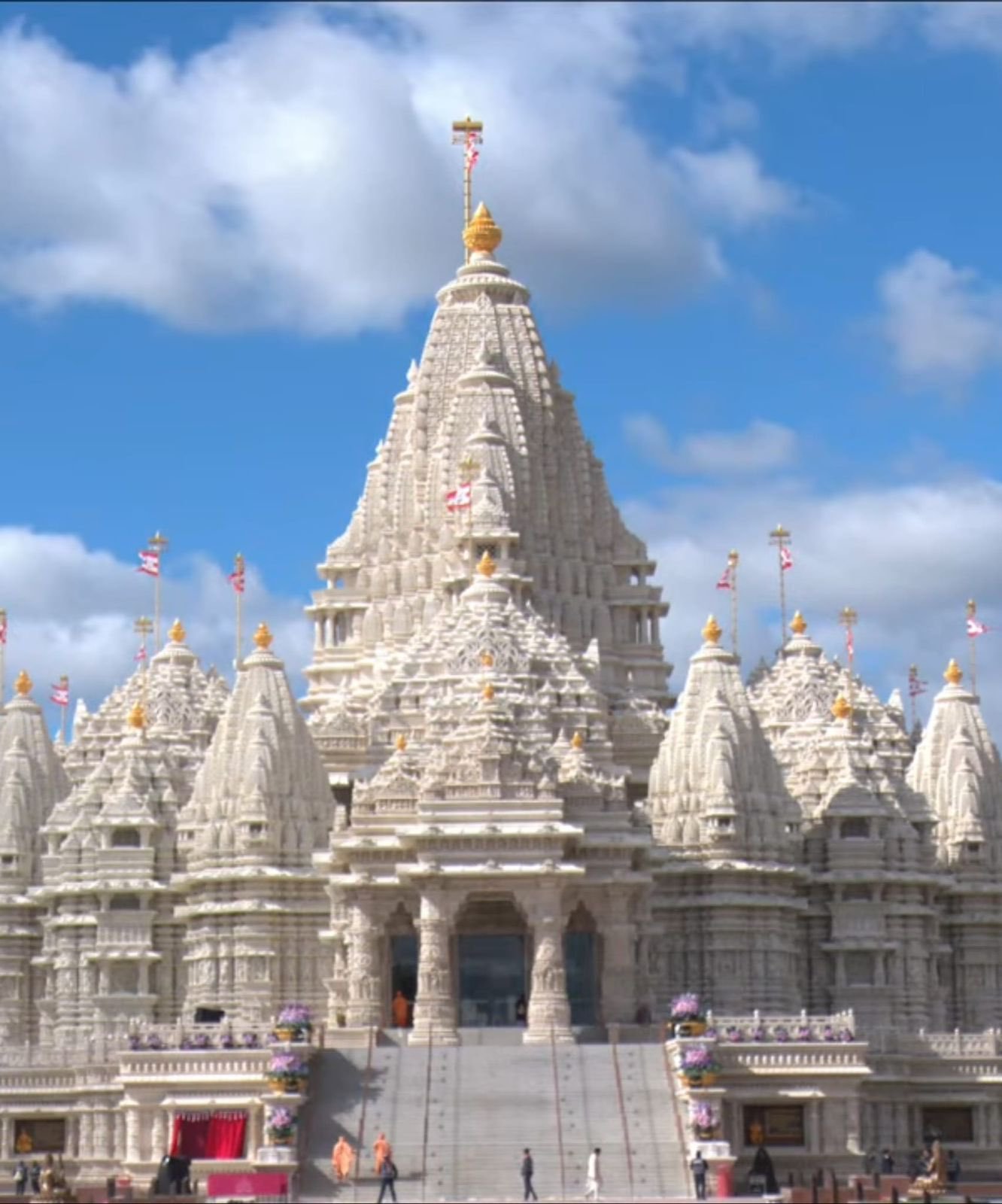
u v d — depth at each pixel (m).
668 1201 118.00
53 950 167.00
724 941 160.25
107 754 174.12
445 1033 144.25
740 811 162.50
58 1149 146.88
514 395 189.00
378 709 169.00
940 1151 129.88
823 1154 135.25
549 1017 144.38
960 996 172.88
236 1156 134.12
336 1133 128.88
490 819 147.88
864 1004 163.75
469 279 195.62
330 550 193.38
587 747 164.00
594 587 187.75
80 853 166.75
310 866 162.38
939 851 175.88
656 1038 144.62
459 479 186.00
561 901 147.38
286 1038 134.25
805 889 165.88
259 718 165.12
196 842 163.62
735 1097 135.25
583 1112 129.88
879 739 186.38
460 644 168.75
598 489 191.88
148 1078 134.75
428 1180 124.44
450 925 146.00
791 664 189.88
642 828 154.38
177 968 164.50
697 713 167.00
